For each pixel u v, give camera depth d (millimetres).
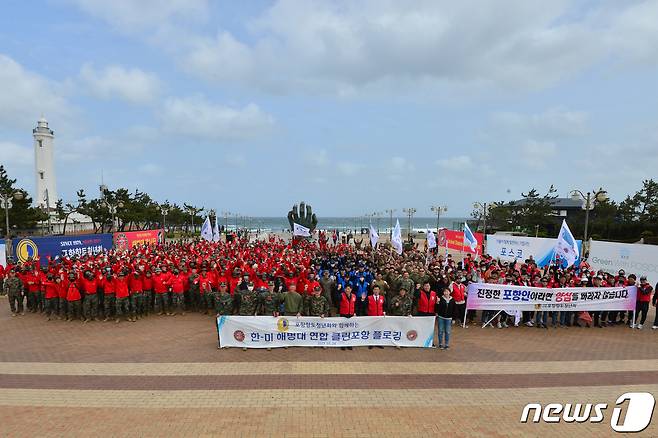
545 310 14781
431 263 22156
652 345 12812
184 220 80188
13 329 14195
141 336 13273
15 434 7113
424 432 7305
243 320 11938
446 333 12156
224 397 8664
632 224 47125
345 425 7520
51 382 9445
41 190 69438
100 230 63719
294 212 45406
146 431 7246
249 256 24141
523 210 62094
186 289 17000
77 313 15656
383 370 10352
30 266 18266
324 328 12094
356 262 21312
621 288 14867
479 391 9125
